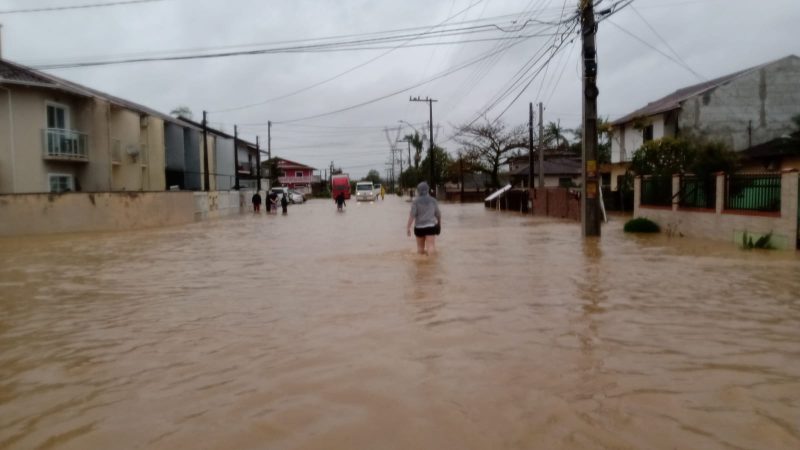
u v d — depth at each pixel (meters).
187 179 44.97
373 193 68.00
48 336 6.78
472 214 36.06
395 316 7.34
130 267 12.77
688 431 3.88
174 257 14.65
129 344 6.35
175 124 41.66
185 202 31.55
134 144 34.66
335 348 5.97
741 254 13.27
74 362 5.75
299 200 67.50
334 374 5.16
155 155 37.72
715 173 16.53
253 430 4.04
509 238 18.30
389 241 17.67
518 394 4.59
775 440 3.74
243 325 7.09
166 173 42.50
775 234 14.01
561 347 5.86
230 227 26.73
